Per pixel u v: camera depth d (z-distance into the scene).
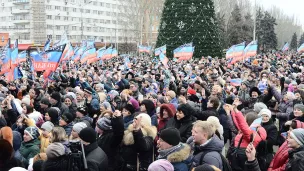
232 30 61.91
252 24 65.50
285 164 4.95
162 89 14.30
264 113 6.37
